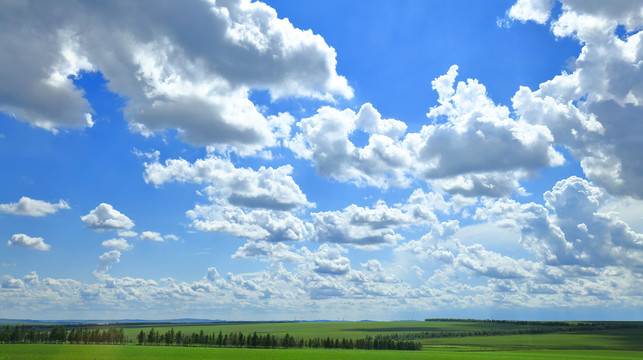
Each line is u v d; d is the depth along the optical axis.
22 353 103.38
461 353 152.50
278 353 128.88
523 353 159.25
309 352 139.12
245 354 120.81
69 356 96.81
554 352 171.50
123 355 105.31
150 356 104.19
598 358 130.00
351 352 146.50
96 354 106.12
